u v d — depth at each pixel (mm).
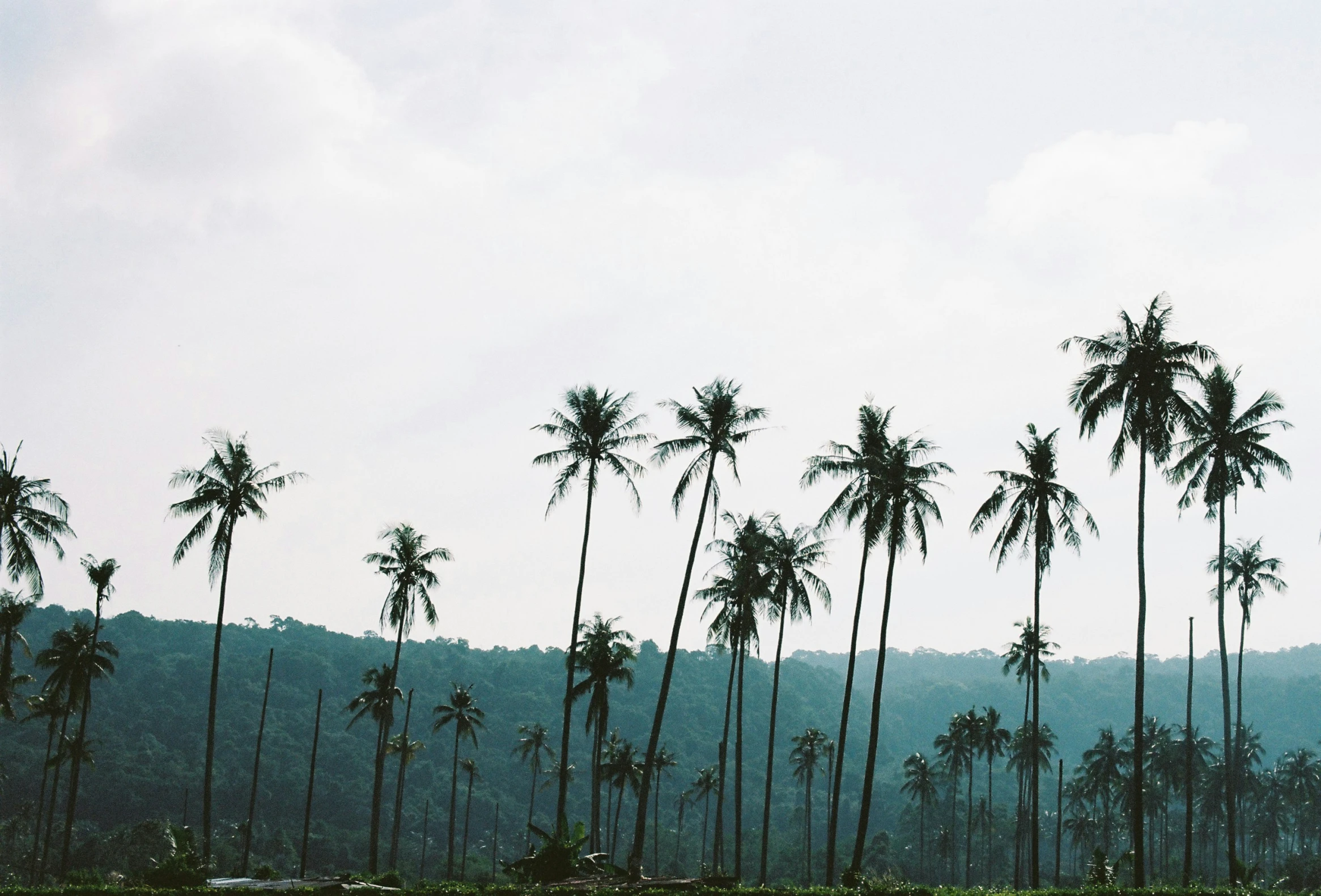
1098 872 45219
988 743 114812
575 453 51531
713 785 123125
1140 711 43656
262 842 158500
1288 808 133125
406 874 145000
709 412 49562
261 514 53938
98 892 35531
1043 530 50906
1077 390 45969
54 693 65750
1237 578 65438
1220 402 51281
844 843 156625
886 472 48219
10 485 49750
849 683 49906
